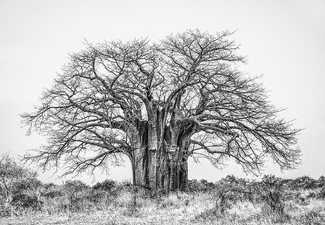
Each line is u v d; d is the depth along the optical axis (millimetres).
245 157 26734
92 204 19094
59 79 25703
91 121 26266
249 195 17859
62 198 20469
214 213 15469
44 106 25812
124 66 25766
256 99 26656
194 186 27953
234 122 26469
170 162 26516
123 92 26703
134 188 23125
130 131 26766
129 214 16719
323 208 15750
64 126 25625
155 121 26516
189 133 27469
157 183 26031
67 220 15547
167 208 18234
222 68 26172
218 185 25859
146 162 26625
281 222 13617
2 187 20250
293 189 23734
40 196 20188
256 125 26281
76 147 26578
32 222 15086
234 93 26406
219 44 26156
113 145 27031
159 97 27141
